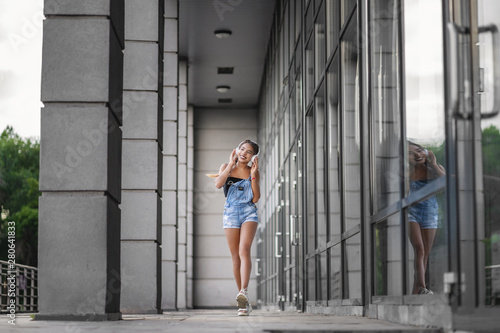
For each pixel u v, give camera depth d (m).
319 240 7.41
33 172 32.50
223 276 20.34
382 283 4.43
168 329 3.26
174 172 11.18
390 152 4.24
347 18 5.58
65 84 4.56
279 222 12.69
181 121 16.73
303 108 8.76
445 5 2.99
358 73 5.02
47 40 4.60
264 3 13.14
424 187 3.33
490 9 3.43
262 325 3.59
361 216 4.87
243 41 15.46
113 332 3.01
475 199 2.75
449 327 2.81
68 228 4.44
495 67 3.41
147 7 7.77
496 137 3.42
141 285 7.39
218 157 20.89
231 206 5.50
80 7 4.62
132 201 7.49
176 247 11.15
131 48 7.71
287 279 11.20
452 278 2.71
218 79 18.41
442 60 2.96
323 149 7.30
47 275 4.40
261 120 18.84
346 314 5.54
